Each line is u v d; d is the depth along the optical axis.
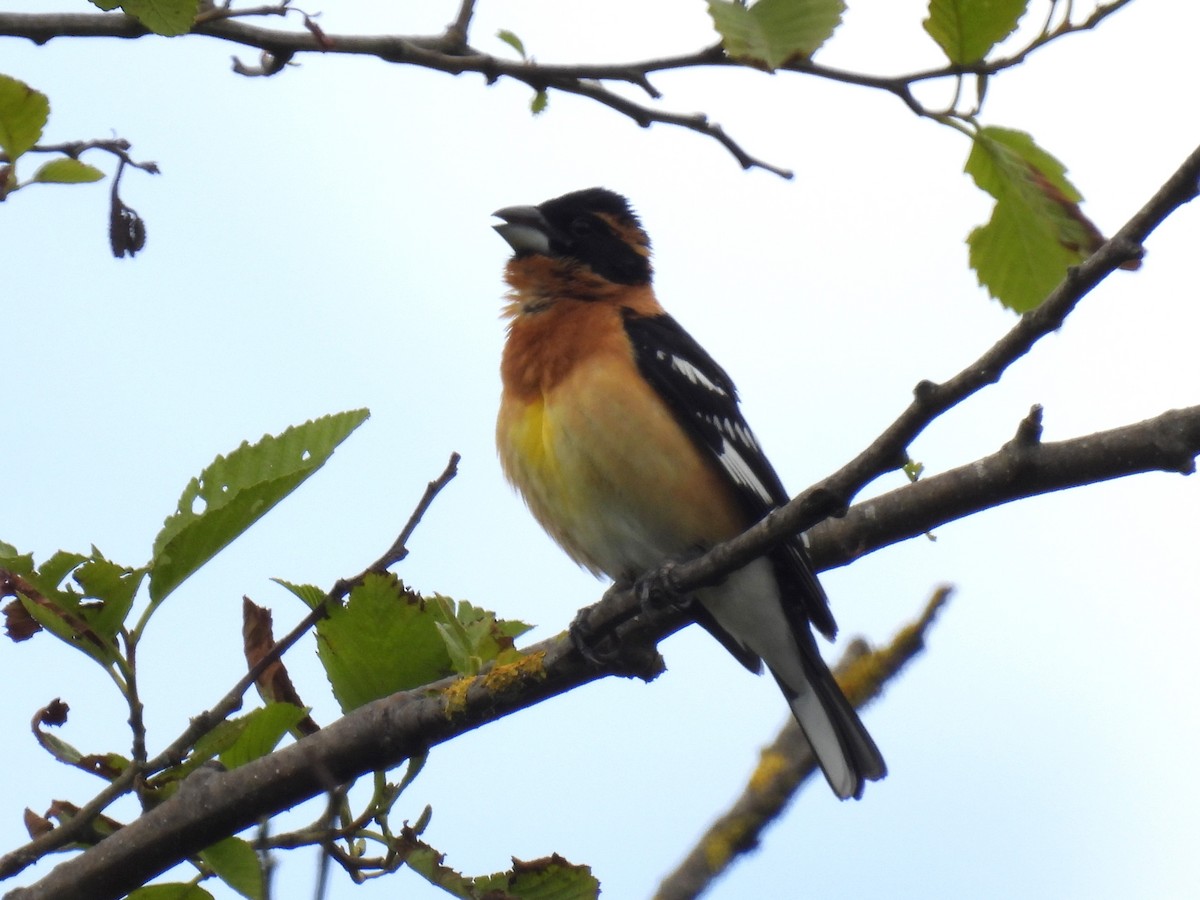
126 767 7.79
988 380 6.39
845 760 10.64
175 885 7.67
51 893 8.08
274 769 8.30
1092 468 8.56
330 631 8.41
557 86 8.65
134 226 8.84
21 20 8.51
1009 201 7.62
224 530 7.52
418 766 7.70
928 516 9.48
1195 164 5.74
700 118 8.53
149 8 7.39
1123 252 5.94
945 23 7.05
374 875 7.62
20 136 8.45
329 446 7.83
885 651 9.22
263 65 9.26
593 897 7.55
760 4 6.73
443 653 8.49
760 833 7.38
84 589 7.43
